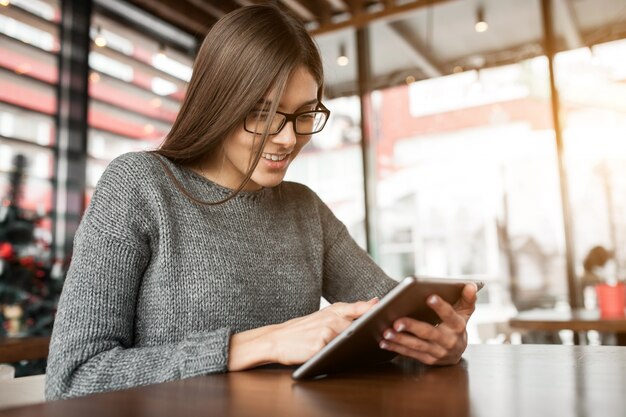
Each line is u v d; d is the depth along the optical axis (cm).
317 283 117
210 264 97
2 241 281
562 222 376
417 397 55
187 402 54
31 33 356
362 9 434
